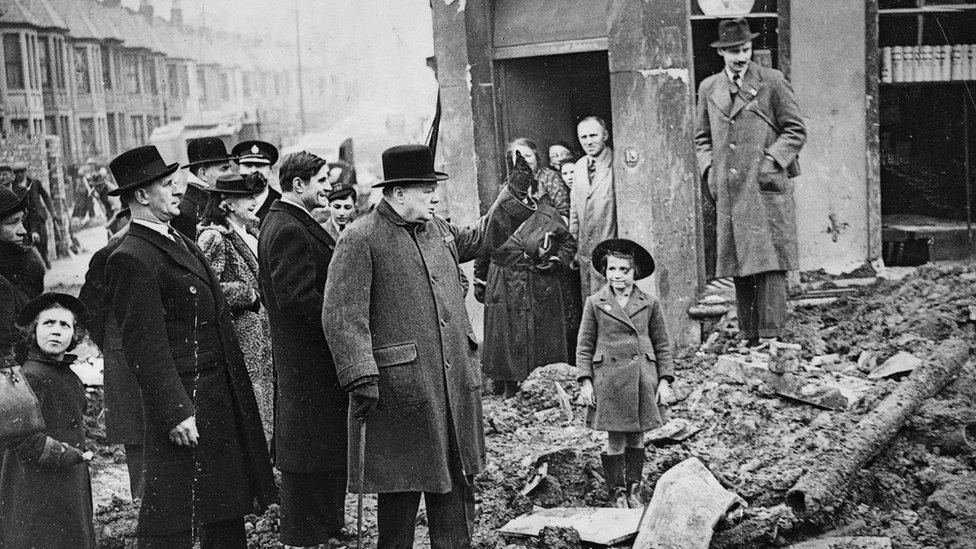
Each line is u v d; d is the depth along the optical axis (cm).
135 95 4366
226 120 3497
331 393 547
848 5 856
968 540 519
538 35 913
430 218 516
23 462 512
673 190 836
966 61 888
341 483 578
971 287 803
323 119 3372
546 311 852
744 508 543
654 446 664
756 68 767
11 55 3431
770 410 678
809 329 799
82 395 548
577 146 981
